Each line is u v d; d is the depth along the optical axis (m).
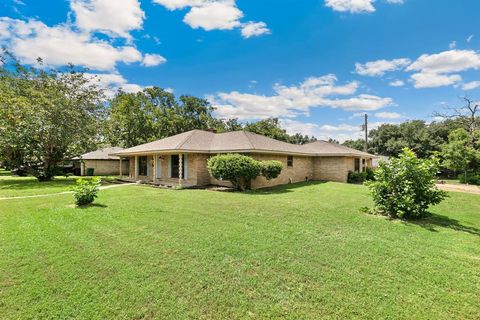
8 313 3.26
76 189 9.62
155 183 17.83
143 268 4.43
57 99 19.48
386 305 3.48
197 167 17.11
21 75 20.64
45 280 4.01
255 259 4.82
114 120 28.58
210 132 21.73
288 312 3.32
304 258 4.90
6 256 4.85
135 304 3.45
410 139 38.59
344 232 6.56
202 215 8.13
